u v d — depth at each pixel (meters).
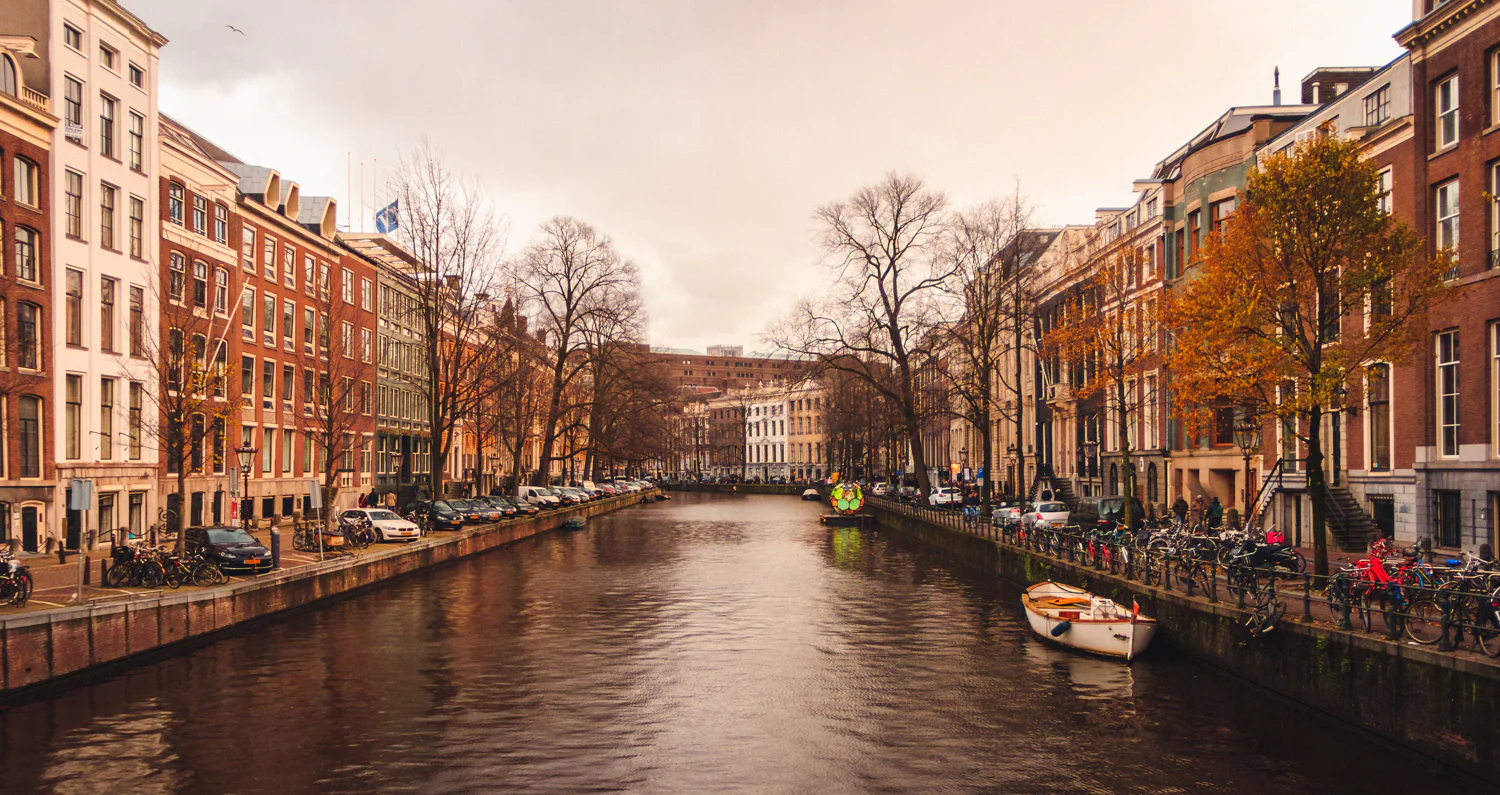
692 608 31.25
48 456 34.81
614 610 30.84
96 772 15.31
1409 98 31.47
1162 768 15.54
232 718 18.28
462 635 26.41
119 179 39.00
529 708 19.05
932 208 57.31
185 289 36.16
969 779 15.12
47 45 35.50
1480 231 25.83
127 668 22.12
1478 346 25.86
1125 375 34.22
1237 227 22.66
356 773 15.30
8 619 19.02
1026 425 75.75
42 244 34.84
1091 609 24.59
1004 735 17.31
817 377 60.94
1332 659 17.27
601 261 71.00
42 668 19.81
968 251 51.72
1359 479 33.12
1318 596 20.81
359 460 62.84
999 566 38.16
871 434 94.38
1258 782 14.80
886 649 24.69
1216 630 21.50
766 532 66.44
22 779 14.99
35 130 34.47
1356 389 21.69
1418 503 28.02
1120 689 20.47
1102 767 15.60
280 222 52.19
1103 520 38.59
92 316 37.34
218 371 37.09
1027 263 53.59
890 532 66.62
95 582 26.48
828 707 19.19
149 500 40.41
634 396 76.75
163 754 16.19
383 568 36.50
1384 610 16.31
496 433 81.00
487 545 50.62
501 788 14.66
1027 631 27.20
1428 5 28.20
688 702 19.55
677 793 14.48
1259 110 45.19
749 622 28.62
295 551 36.69
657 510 97.69
